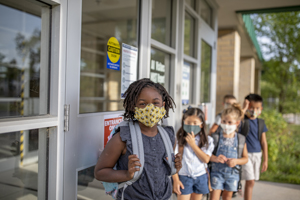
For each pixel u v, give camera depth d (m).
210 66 5.18
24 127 1.44
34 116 1.57
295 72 15.95
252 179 3.33
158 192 1.48
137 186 1.44
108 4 4.00
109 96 5.70
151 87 1.48
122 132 1.44
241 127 3.41
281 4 5.21
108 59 2.52
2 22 3.85
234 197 3.94
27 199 1.61
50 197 1.65
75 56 1.77
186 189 2.61
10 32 4.02
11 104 3.62
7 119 1.44
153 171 1.45
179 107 3.55
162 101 1.54
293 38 15.05
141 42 2.66
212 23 5.29
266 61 16.59
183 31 3.58
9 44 4.10
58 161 1.65
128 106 1.49
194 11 4.06
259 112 3.49
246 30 7.18
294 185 4.63
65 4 1.69
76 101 1.77
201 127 2.65
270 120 7.39
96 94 6.18
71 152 1.73
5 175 1.54
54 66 1.67
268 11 5.61
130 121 1.52
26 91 3.57
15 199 1.59
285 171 5.52
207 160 2.61
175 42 3.46
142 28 2.67
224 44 6.67
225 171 2.88
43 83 1.76
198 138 2.71
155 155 1.47
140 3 2.70
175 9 3.44
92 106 5.46
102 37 5.71
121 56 2.44
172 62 3.48
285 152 6.66
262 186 4.55
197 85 4.28
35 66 3.91
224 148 2.90
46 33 1.72
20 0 1.81
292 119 17.70
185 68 3.87
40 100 1.77
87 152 1.86
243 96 11.67
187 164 2.62
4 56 4.16
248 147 3.45
